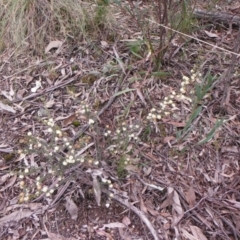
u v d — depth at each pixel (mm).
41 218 1812
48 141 2068
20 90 2342
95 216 1810
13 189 1909
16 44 2504
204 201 1842
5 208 1847
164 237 1734
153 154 2004
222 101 2168
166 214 1803
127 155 1901
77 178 1867
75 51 2504
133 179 1896
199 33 2604
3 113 2227
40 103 2262
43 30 2531
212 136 1992
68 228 1783
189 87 2250
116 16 2680
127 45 2490
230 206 1820
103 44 2529
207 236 1745
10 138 2109
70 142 1881
